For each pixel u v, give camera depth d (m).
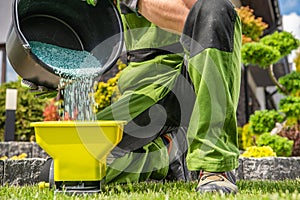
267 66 5.93
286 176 3.19
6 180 2.57
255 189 1.67
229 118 1.50
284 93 6.00
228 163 1.47
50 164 2.00
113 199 1.41
